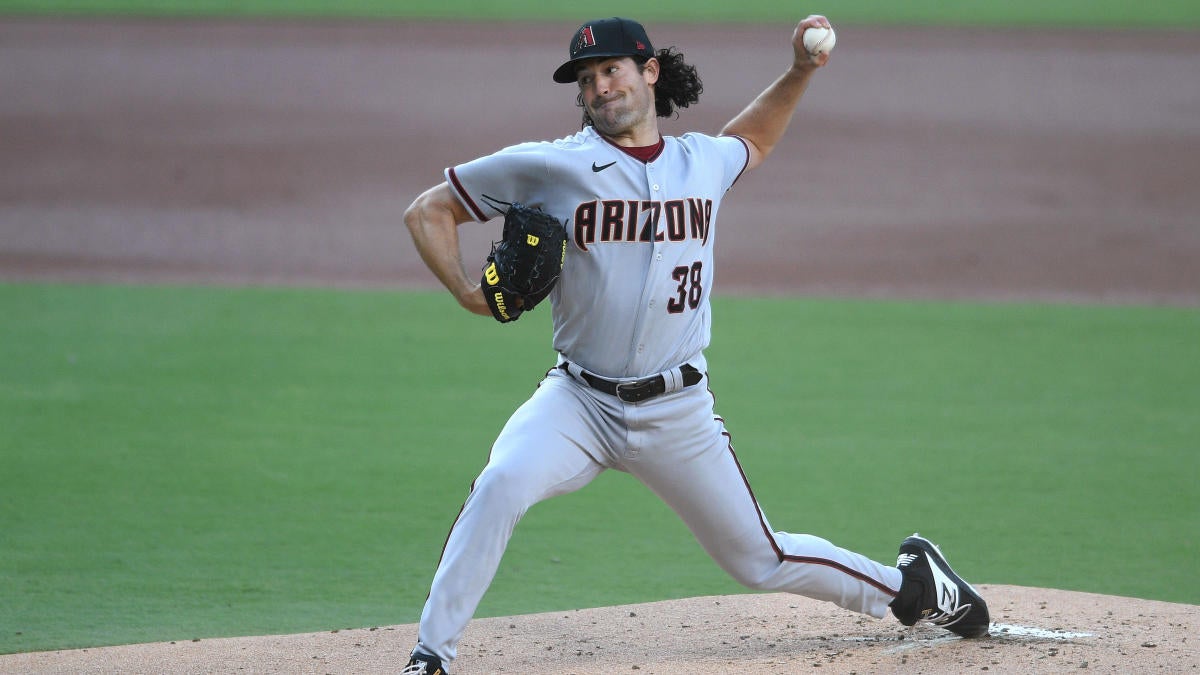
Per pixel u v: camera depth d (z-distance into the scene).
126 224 55.97
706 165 14.97
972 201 59.81
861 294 45.91
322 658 15.73
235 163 65.38
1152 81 81.19
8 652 16.52
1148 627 16.31
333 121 73.00
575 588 19.81
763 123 16.06
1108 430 29.27
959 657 15.03
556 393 14.72
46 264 49.59
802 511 23.64
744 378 34.12
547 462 14.24
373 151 67.31
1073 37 94.31
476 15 102.69
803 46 15.55
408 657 15.73
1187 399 32.03
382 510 23.83
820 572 15.14
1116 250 52.16
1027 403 31.70
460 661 15.63
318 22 99.38
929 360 36.31
